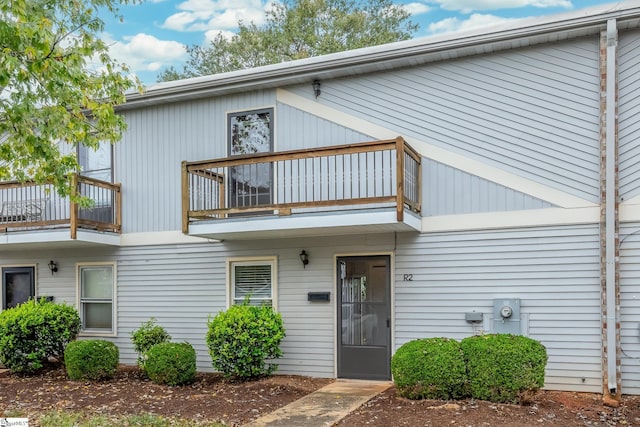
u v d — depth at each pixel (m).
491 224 7.74
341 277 8.63
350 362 8.46
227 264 9.41
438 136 8.11
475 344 6.59
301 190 8.84
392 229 7.98
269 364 8.57
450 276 7.94
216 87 9.26
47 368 9.87
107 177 10.49
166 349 8.30
